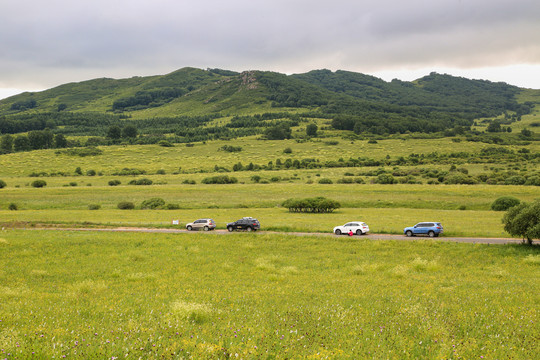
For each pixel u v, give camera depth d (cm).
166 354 938
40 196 10706
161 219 7231
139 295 2108
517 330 1252
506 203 7756
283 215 7812
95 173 17475
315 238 4831
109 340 1045
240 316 1478
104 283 2623
